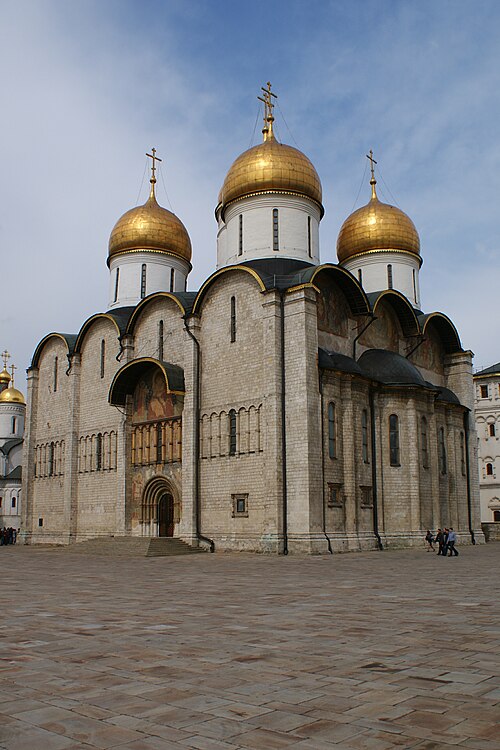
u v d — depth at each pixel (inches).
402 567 1130.0
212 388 1704.0
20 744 262.5
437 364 2128.4
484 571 1042.1
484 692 330.6
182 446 1736.0
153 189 2364.7
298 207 1902.1
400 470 1716.3
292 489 1488.7
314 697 324.8
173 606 657.0
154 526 1845.5
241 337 1649.9
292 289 1557.6
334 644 453.4
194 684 350.6
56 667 392.8
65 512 2143.2
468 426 2090.3
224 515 1628.9
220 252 2367.1
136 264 2247.8
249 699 322.0
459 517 1963.6
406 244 2175.2
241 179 1909.4
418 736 269.1
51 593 792.3
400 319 1975.9
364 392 1678.2
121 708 309.3
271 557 1408.7
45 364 2415.1
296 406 1508.4
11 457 3619.6
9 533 2598.4
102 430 2068.2
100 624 547.2
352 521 1573.6
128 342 1975.9
